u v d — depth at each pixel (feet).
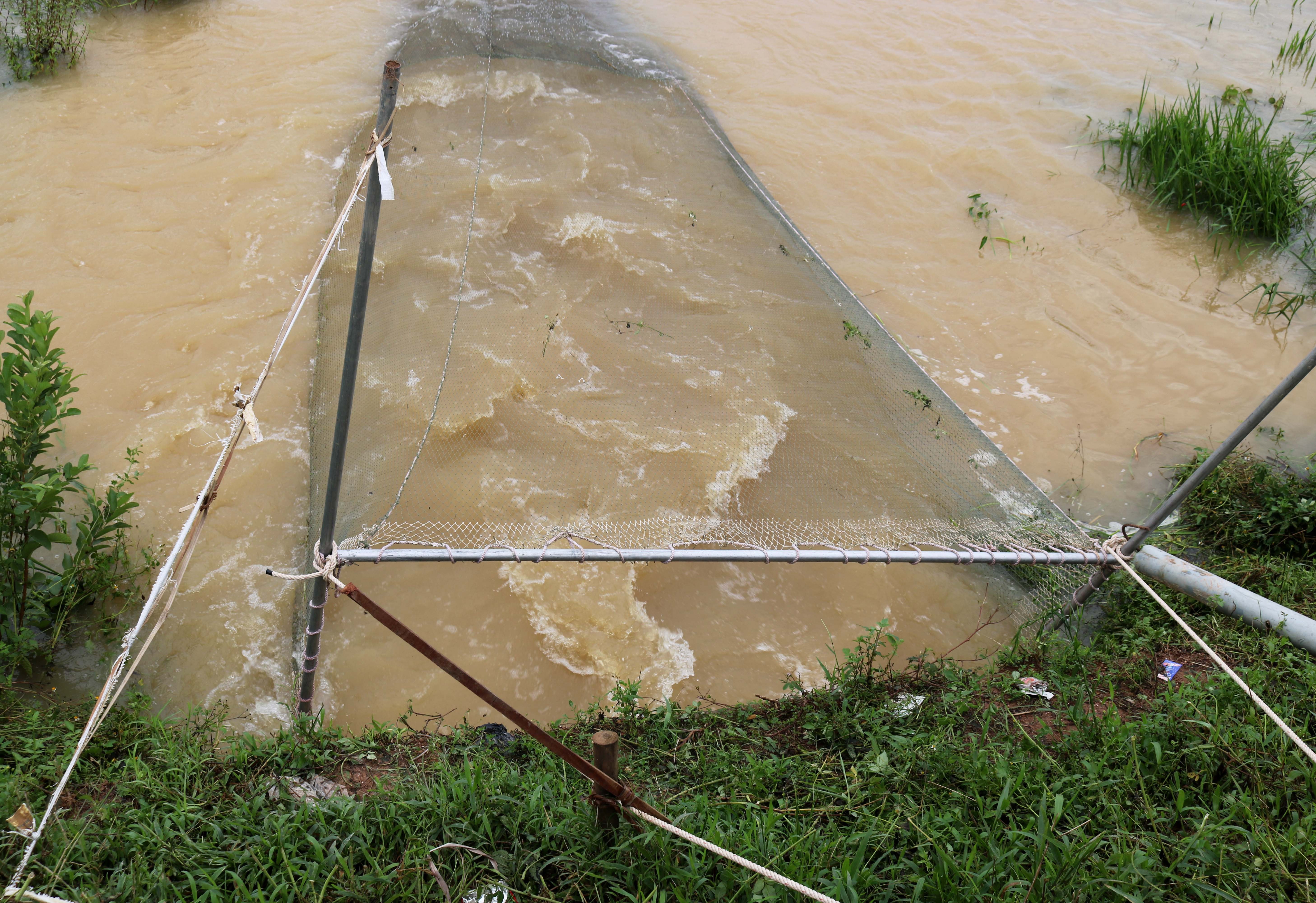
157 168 28.84
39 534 15.78
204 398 21.80
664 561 14.49
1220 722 13.23
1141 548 16.38
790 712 15.06
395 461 18.69
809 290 23.44
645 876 10.77
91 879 10.63
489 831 11.46
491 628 17.65
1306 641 14.57
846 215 29.35
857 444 19.24
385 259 24.59
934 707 14.55
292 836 11.40
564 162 28.55
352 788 13.09
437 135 29.89
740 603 18.44
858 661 15.48
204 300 24.41
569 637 17.44
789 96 34.83
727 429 19.90
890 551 15.26
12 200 26.96
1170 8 41.52
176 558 10.53
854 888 10.47
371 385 20.83
